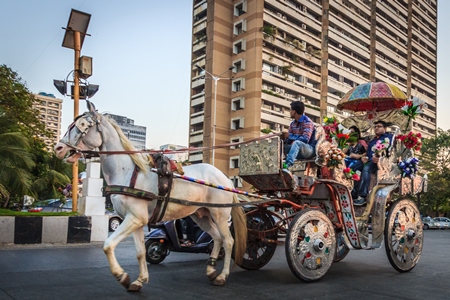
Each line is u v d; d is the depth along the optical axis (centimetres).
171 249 845
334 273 725
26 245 1010
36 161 2262
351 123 880
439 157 4550
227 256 629
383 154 761
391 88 845
